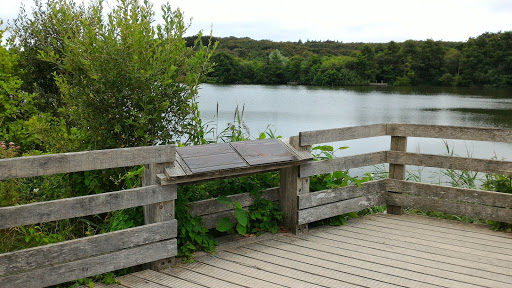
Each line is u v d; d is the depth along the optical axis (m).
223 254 3.83
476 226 4.61
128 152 3.22
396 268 3.52
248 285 3.21
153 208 3.48
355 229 4.49
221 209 4.16
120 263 3.26
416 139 16.98
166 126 4.78
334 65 82.88
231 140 5.77
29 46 7.84
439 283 3.24
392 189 4.98
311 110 32.69
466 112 34.88
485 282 3.26
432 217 4.92
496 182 4.69
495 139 4.40
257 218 4.47
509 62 77.44
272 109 30.75
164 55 4.59
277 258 3.73
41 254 2.95
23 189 4.74
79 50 4.46
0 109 6.87
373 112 33.78
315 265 3.58
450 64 83.75
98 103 4.42
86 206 3.10
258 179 4.73
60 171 2.97
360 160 4.73
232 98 38.03
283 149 4.13
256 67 75.06
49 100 7.64
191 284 3.23
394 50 85.38
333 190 4.53
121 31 4.34
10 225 2.85
